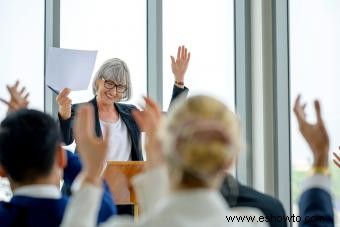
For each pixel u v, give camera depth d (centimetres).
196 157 143
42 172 198
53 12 564
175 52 619
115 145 462
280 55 630
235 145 147
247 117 642
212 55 635
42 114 203
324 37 624
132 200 314
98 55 586
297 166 627
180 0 624
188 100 154
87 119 171
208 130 144
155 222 148
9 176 200
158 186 173
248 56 646
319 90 623
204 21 633
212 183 150
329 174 189
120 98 480
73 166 262
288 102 632
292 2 634
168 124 151
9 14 553
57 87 458
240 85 647
